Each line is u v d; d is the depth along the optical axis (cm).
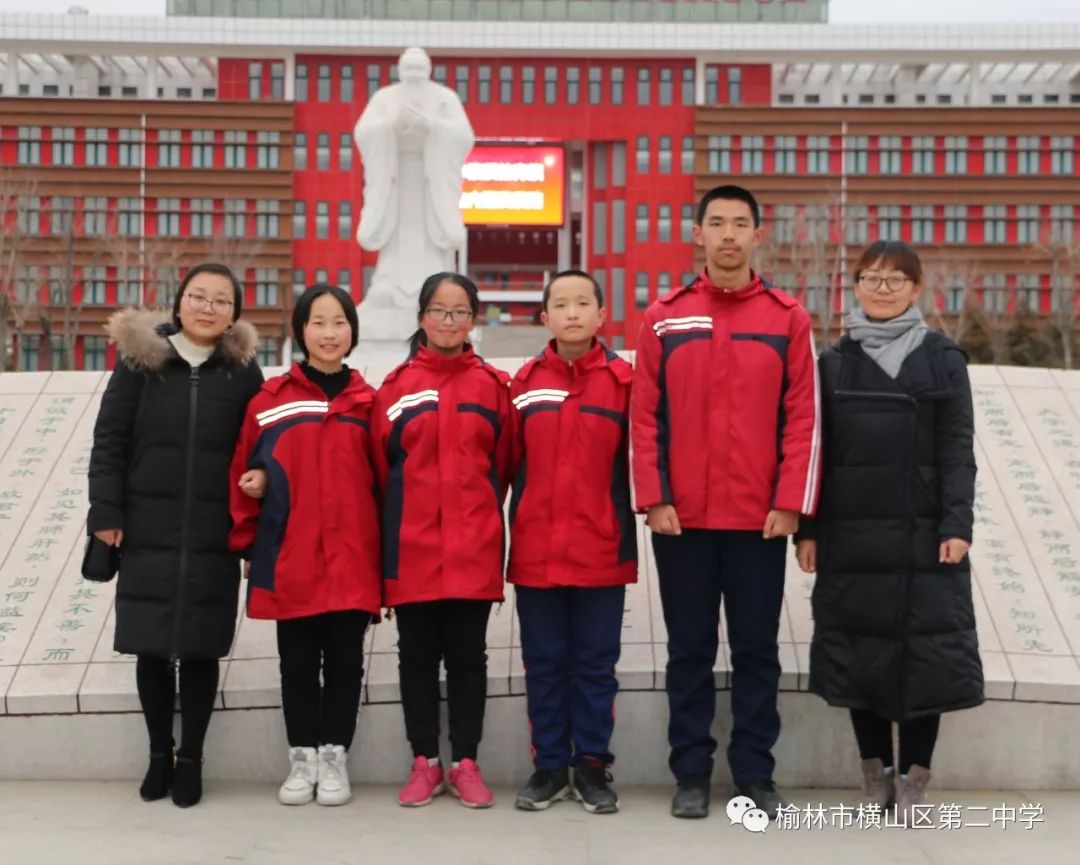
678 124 4034
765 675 399
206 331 411
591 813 395
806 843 366
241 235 3909
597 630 406
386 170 1098
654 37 3956
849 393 394
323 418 409
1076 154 4012
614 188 4075
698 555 399
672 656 404
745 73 4072
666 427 403
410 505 405
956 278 3912
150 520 400
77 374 614
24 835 368
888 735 401
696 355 399
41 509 529
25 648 455
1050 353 3509
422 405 410
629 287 4022
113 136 3912
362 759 438
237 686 438
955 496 381
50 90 4206
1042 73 4284
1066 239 3847
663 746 439
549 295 420
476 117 4034
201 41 3891
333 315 414
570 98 4038
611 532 405
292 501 402
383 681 439
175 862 343
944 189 3991
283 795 402
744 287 405
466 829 376
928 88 4338
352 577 402
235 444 412
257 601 401
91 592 484
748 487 391
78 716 436
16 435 572
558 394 412
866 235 3984
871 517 387
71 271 3488
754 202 408
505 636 467
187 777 401
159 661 405
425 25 3919
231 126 3903
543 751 405
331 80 3972
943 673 379
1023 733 432
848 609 388
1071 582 481
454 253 1135
